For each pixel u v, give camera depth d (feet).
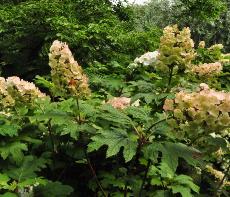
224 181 13.02
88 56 26.68
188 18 40.47
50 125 11.05
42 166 9.82
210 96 7.86
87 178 11.21
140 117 9.23
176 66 11.37
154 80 15.38
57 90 9.71
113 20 31.53
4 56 28.27
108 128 9.72
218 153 12.76
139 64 16.12
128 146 8.04
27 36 27.94
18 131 10.86
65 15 29.04
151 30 30.55
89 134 10.05
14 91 11.19
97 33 26.58
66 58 9.50
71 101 10.58
